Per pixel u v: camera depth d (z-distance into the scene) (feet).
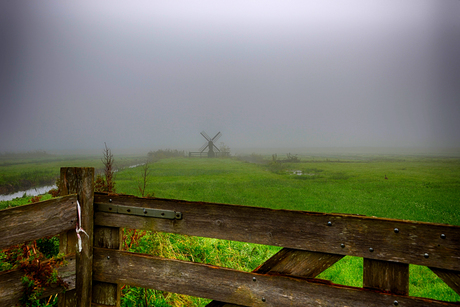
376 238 5.48
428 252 5.13
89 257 7.41
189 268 6.68
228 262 15.24
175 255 14.16
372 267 5.57
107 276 7.39
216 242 17.57
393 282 5.41
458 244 4.95
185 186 63.72
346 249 5.68
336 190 60.39
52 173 106.32
